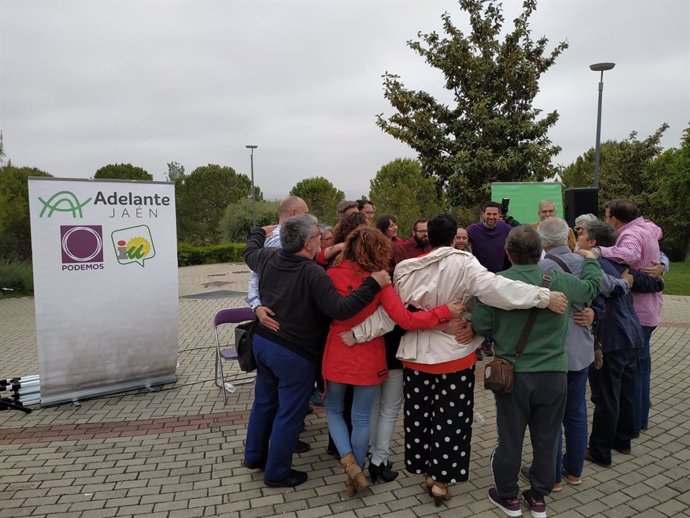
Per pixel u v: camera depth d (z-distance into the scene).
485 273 2.79
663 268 3.79
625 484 3.30
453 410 2.98
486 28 10.11
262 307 3.26
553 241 3.08
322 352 3.30
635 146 24.92
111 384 5.12
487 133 10.04
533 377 2.73
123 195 4.93
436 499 3.08
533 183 7.33
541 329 2.72
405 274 3.00
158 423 4.46
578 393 3.10
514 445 2.85
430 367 2.96
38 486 3.39
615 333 3.37
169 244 5.24
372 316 2.99
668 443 3.88
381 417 3.34
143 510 3.10
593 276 2.88
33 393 4.87
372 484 3.38
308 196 38.69
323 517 3.00
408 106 10.65
